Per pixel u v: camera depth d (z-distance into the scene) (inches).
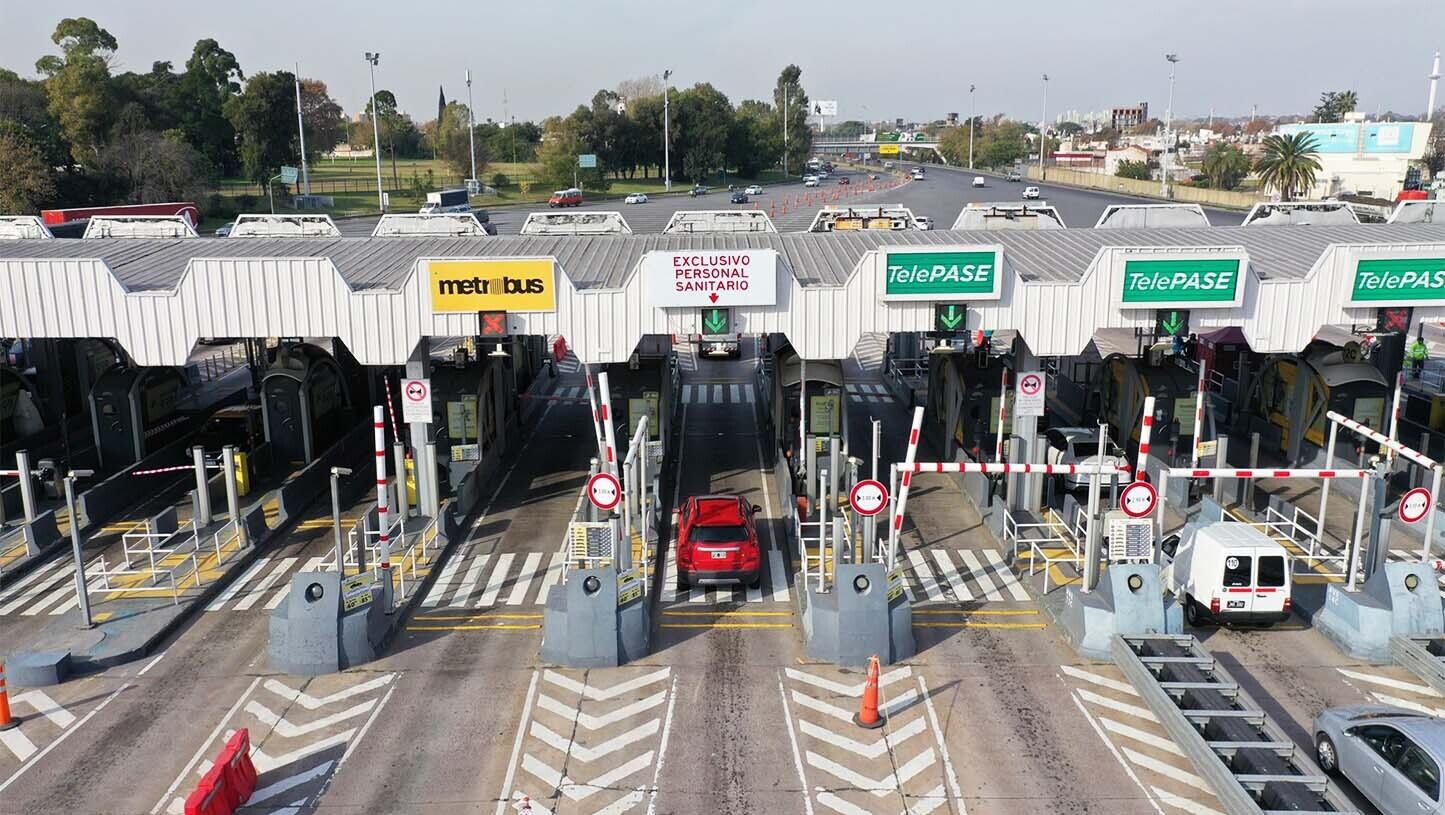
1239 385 1389.0
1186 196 4874.5
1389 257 932.6
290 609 704.4
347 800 551.5
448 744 607.8
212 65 5088.6
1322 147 5132.9
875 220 1526.8
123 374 1169.4
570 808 543.8
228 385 1771.7
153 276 1048.2
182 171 3762.3
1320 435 1151.6
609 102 6565.0
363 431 1327.5
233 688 679.1
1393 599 711.7
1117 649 698.8
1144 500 727.1
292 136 4749.0
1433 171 5433.1
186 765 587.2
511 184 5423.2
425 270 931.3
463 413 1122.7
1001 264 924.0
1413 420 1283.2
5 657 719.7
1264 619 742.5
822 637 714.2
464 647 741.9
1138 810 538.6
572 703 657.0
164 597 818.2
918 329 952.3
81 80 3907.5
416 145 7613.2
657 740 611.2
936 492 1114.1
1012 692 668.1
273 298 940.0
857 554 921.5
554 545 956.0
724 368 1881.2
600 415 1168.2
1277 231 1384.1
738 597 830.5
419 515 1019.3
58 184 3380.9
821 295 945.5
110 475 1154.0
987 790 558.3
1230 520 925.2
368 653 716.7
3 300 936.3
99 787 565.9
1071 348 953.5
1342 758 555.8
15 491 1033.5
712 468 1216.2
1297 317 953.5
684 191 5679.1
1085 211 4082.2
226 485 1013.2
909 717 636.1
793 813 538.3
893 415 1492.4
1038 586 834.2
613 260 1138.7
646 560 827.4
